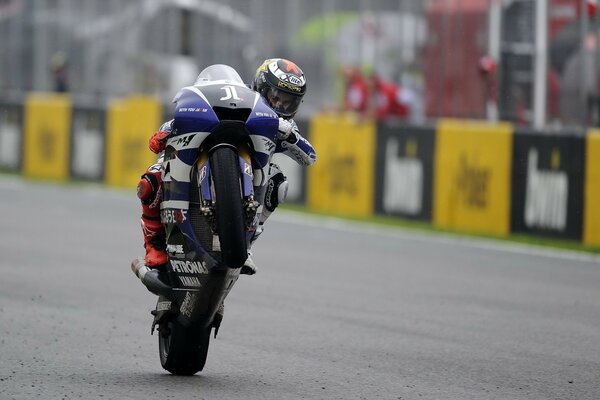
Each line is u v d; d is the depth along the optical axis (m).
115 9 73.94
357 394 19.28
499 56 52.44
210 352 22.98
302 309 28.53
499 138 46.56
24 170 73.00
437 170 49.34
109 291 30.70
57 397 18.42
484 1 53.28
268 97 19.59
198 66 69.19
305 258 38.50
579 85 49.06
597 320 27.77
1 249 38.66
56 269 34.44
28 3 79.25
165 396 18.58
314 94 62.66
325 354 22.97
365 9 59.91
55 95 76.00
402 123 51.50
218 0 68.12
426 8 56.41
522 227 45.69
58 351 22.66
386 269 36.31
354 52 60.25
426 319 27.45
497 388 20.09
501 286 33.19
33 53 78.88
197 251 18.52
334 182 54.66
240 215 17.66
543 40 50.56
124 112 65.75
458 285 33.22
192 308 19.00
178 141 18.45
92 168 67.94
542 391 19.92
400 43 57.84
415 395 19.34
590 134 42.84
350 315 27.81
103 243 41.09
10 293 29.91
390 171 51.69
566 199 43.75
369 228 48.53
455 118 54.88
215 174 17.86
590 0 48.62
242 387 19.56
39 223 46.81
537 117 50.84
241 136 18.39
